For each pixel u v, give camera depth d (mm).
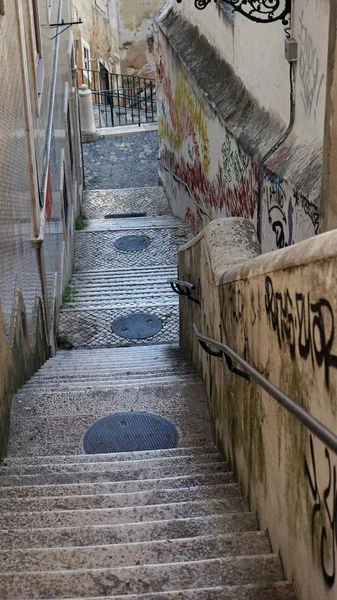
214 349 5625
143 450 6133
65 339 10422
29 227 8008
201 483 4762
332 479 2471
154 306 11352
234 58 10203
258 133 8562
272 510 3500
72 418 6543
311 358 2645
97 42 25516
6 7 6789
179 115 14555
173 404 6828
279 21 7578
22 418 6398
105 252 13977
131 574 3348
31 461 5492
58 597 3250
